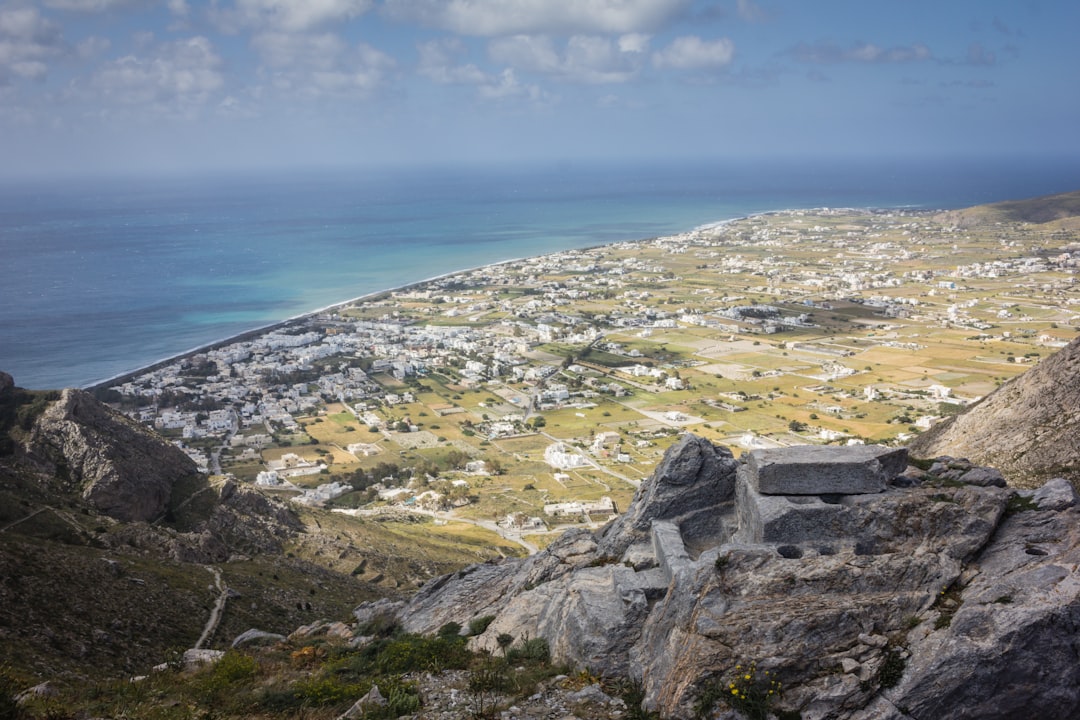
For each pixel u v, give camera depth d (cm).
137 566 6812
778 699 1802
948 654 1730
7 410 9719
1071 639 1705
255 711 2427
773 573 2070
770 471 2409
